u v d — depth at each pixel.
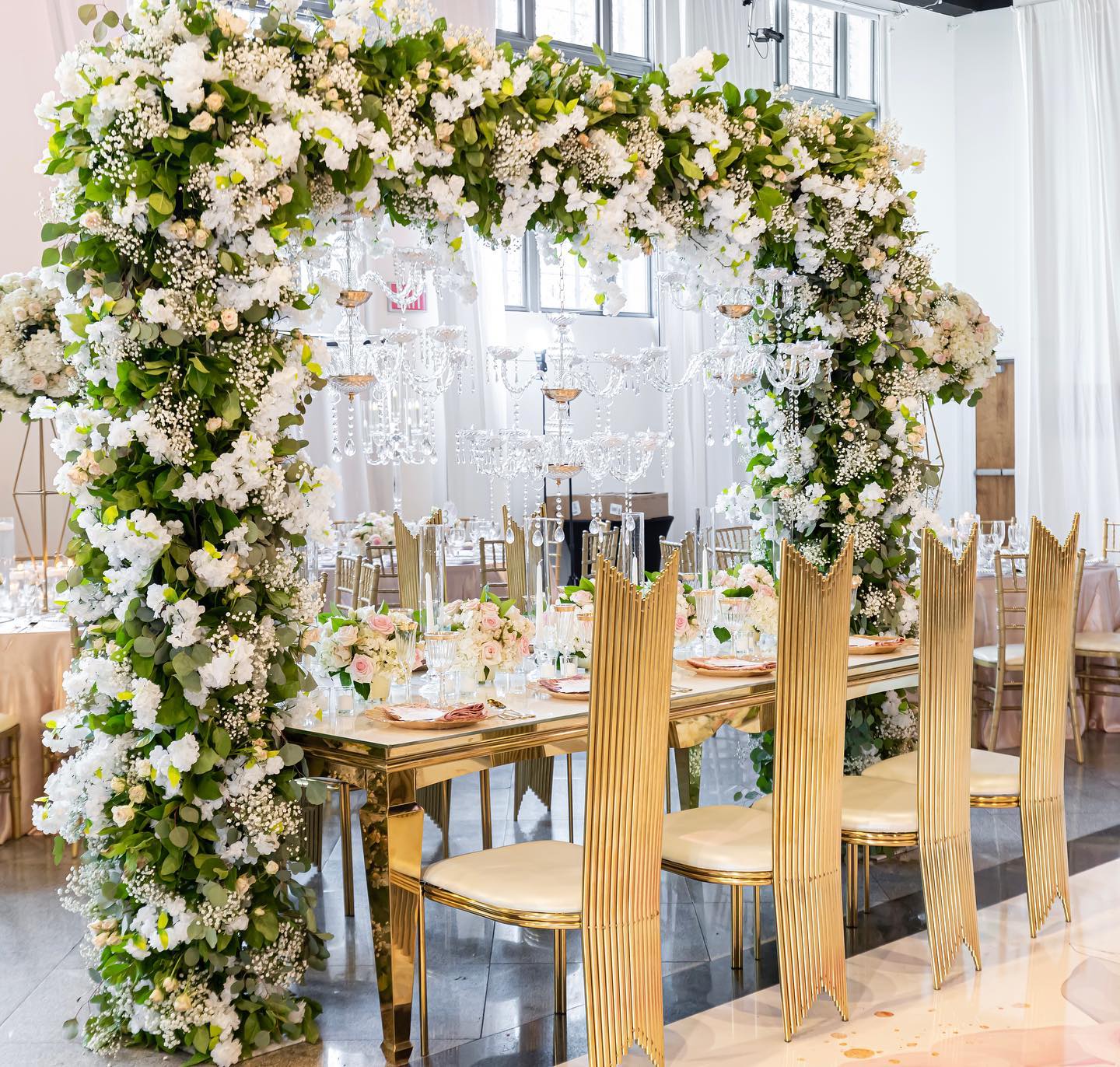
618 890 2.87
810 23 11.11
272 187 3.10
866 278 4.77
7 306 3.55
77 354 3.10
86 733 3.18
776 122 4.29
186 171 2.98
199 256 3.06
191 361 3.03
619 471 6.18
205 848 3.18
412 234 8.63
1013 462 10.98
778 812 3.20
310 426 8.80
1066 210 10.32
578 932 4.11
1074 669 6.64
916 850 4.89
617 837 2.85
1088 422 10.29
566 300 10.25
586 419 10.19
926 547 3.46
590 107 3.78
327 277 3.58
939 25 11.09
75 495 3.06
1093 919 4.11
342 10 3.28
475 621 3.75
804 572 3.15
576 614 4.01
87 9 3.01
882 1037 3.25
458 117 3.39
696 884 4.61
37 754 5.16
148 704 2.99
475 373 9.28
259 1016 3.21
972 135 11.02
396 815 3.11
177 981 3.12
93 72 2.89
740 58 10.31
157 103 2.93
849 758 4.82
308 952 3.36
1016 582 6.42
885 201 4.52
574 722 3.43
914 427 4.95
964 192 11.07
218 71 2.93
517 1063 3.13
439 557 4.09
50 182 7.51
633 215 4.02
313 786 3.18
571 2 10.12
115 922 3.21
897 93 11.27
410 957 3.15
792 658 3.15
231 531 3.09
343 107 3.21
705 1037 3.27
